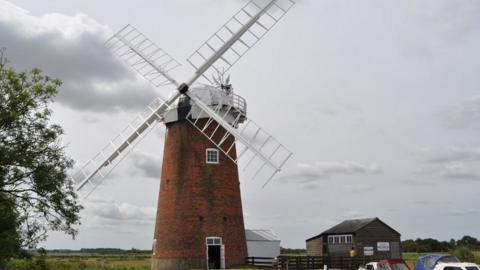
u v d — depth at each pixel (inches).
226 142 1599.4
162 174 1614.2
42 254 949.2
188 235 1491.1
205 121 1578.5
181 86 1561.3
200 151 1560.0
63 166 979.3
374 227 2160.4
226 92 1612.9
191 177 1537.9
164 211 1551.4
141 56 1652.3
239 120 1664.6
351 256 1818.4
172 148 1593.3
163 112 1588.3
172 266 1485.0
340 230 2212.1
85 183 1496.1
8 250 880.9
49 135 964.6
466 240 3937.0
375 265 1028.5
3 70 946.1
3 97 931.3
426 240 3772.1
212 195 1534.2
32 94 954.1
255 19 1628.9
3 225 891.4
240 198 1609.3
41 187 936.3
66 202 970.7
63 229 968.3
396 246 2177.7
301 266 1572.3
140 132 1563.7
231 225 1541.6
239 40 1626.5
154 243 1566.2
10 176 927.7
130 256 5201.8
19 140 936.3
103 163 1525.6
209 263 1487.5
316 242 2356.1
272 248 1876.2
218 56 1614.2
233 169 1601.9
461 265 906.1
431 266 950.4
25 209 940.0
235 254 1526.8
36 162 952.3
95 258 4350.4
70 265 2352.4
